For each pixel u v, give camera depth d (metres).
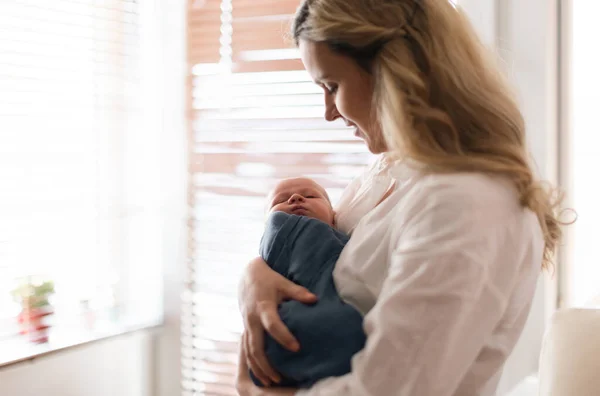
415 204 0.92
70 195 2.08
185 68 2.19
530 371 1.77
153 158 2.30
